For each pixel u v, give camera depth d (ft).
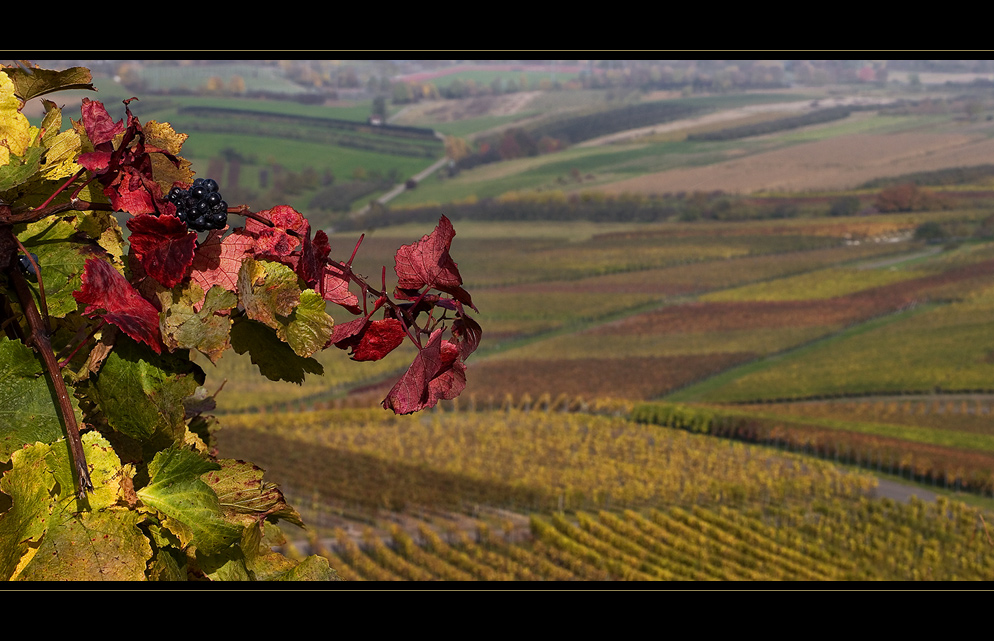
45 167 3.10
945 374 175.73
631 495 113.39
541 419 161.38
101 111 3.20
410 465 129.49
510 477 124.47
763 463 133.39
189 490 3.00
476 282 264.52
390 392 2.98
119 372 2.98
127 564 2.76
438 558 92.07
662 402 175.73
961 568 90.17
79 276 3.03
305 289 3.05
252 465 3.36
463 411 167.43
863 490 120.26
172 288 3.03
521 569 89.76
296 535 100.27
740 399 179.22
